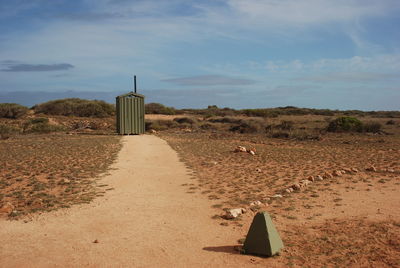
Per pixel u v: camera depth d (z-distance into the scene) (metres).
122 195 10.02
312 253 6.09
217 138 27.81
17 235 6.90
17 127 34.12
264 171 13.48
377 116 61.88
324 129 33.22
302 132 28.66
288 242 6.58
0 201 9.12
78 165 14.39
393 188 10.73
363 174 12.77
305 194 10.02
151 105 59.44
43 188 10.45
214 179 12.12
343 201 9.33
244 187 10.91
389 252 6.10
